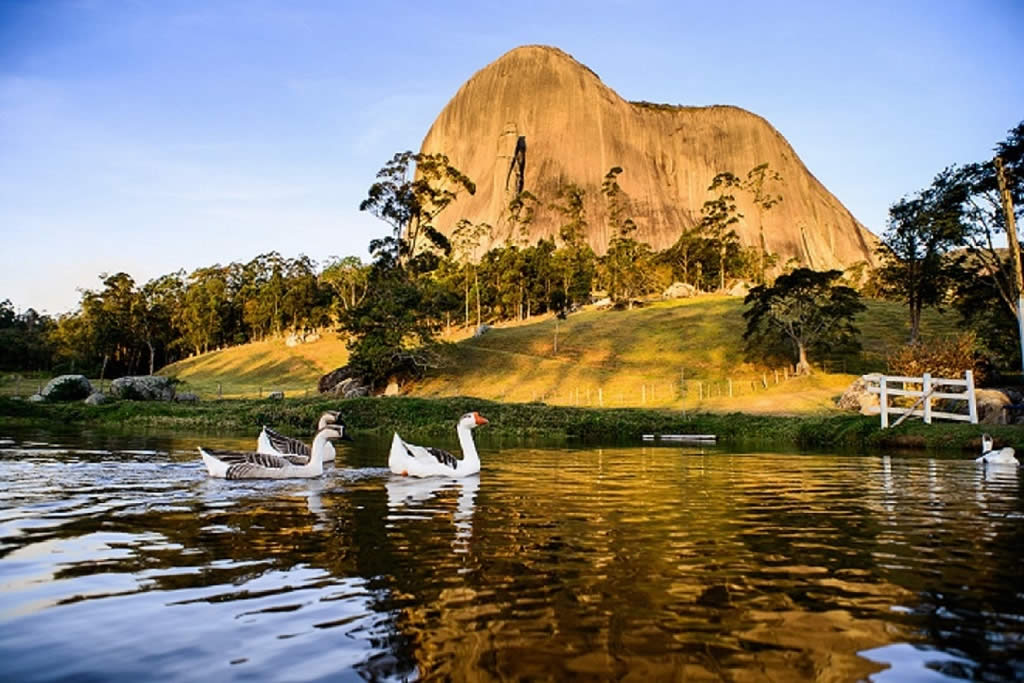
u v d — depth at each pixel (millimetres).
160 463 14953
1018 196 43375
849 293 66500
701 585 5727
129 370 133125
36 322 142125
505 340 88750
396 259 79688
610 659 4160
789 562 6543
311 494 11000
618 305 109562
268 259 148625
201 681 3852
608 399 65188
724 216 144250
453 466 14117
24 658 4148
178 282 141750
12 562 6383
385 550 6965
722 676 3924
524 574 6043
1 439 22281
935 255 57781
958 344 38844
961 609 5125
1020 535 7934
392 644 4379
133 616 4871
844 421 31469
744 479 14023
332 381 74750
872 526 8523
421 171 79812
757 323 77688
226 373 111125
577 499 10773
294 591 5488
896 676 3926
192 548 7008
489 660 4145
